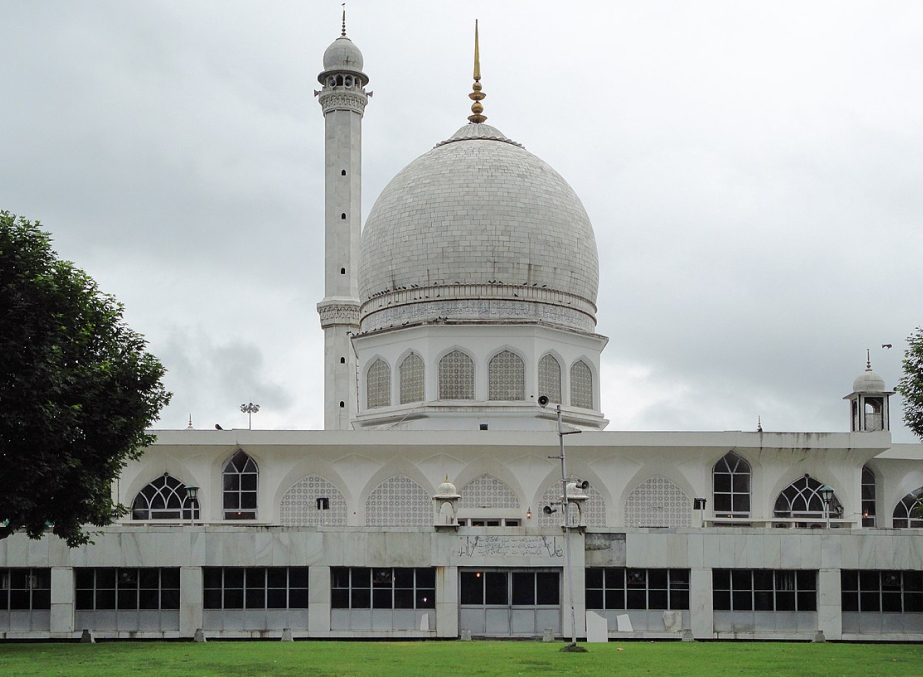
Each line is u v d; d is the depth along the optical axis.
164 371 83.19
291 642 86.75
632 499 110.06
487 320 115.94
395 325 119.50
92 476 77.62
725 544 94.44
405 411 116.12
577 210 123.88
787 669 64.81
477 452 108.00
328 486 109.62
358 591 93.75
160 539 93.62
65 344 76.88
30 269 77.06
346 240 142.12
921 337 87.94
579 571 93.31
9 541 93.38
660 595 94.44
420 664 65.88
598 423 120.06
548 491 109.44
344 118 144.12
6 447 74.69
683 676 60.62
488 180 120.50
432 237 119.31
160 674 61.06
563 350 118.31
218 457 108.56
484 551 93.31
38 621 93.62
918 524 115.19
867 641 94.31
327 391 140.00
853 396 116.00
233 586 93.88
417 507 109.19
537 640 91.62
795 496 111.06
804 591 95.19
